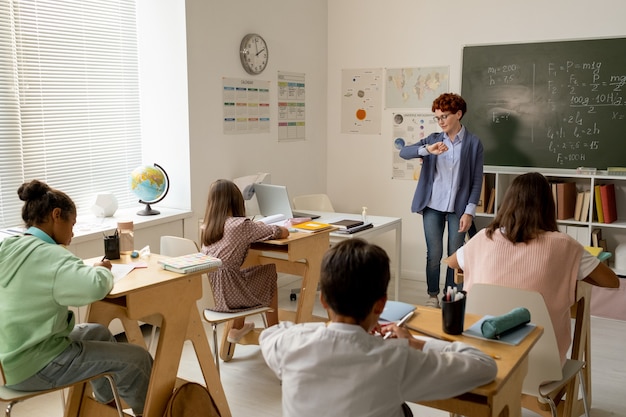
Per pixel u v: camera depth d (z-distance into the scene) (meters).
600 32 4.80
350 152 6.01
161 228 4.37
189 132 4.54
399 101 5.68
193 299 2.69
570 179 5.07
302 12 5.61
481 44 5.19
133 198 4.74
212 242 3.42
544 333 2.29
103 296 2.29
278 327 1.77
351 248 1.60
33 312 2.30
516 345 1.93
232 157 4.96
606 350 4.04
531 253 2.42
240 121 5.01
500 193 5.23
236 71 4.93
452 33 5.36
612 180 4.93
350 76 5.91
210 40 4.65
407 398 1.57
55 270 2.28
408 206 5.78
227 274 3.36
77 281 2.25
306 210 5.14
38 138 3.98
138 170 4.31
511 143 5.16
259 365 3.77
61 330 2.38
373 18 5.71
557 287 2.42
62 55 4.10
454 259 2.75
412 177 5.71
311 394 1.56
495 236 2.53
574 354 2.92
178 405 2.59
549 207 2.47
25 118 3.89
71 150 4.21
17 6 3.78
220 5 4.71
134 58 4.65
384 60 5.71
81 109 4.26
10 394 2.32
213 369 2.89
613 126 4.79
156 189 4.33
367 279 1.56
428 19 5.45
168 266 2.68
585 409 2.89
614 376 3.65
